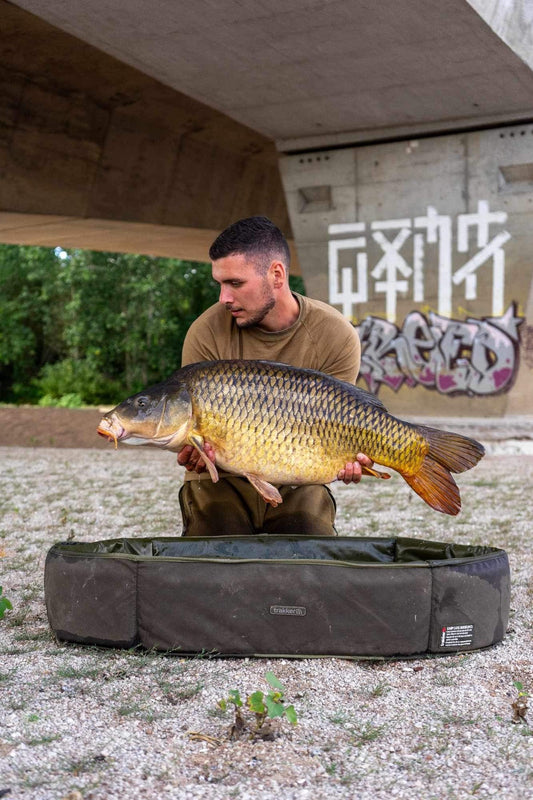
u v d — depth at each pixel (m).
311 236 17.89
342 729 2.90
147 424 3.57
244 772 2.58
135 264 36.06
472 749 2.75
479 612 3.64
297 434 3.64
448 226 16.73
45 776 2.54
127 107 20.02
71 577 3.67
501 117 16.06
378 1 11.59
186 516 4.51
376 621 3.53
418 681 3.35
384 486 9.84
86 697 3.16
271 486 3.70
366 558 4.16
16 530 6.96
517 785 2.49
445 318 16.81
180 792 2.44
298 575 3.51
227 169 23.88
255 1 11.72
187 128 21.70
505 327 16.41
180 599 3.54
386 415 3.69
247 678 3.33
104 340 40.03
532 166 16.08
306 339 4.34
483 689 3.28
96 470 11.41
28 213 19.44
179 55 13.66
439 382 16.92
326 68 14.10
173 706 3.08
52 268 37.25
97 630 3.63
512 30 12.98
